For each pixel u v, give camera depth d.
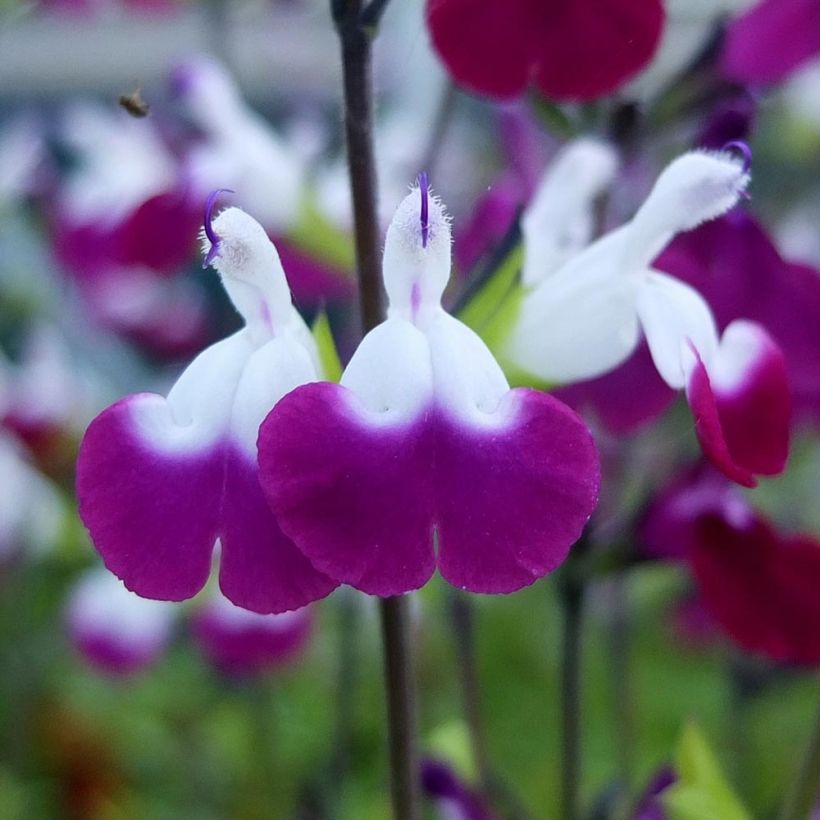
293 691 0.30
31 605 0.31
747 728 0.24
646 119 0.18
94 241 0.24
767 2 0.18
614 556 0.17
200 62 0.20
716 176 0.15
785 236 0.28
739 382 0.15
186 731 0.30
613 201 0.19
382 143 0.25
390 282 0.14
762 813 0.23
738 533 0.17
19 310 0.34
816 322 0.17
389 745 0.15
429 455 0.14
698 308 0.15
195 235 0.20
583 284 0.16
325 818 0.22
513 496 0.13
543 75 0.16
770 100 0.30
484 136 0.31
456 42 0.16
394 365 0.14
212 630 0.24
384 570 0.13
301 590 0.14
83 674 0.31
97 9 0.35
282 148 0.22
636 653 0.29
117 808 0.28
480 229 0.19
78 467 0.14
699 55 0.18
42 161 0.29
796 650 0.16
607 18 0.16
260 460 0.13
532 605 0.31
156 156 0.24
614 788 0.18
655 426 0.21
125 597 0.26
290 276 0.20
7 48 0.34
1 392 0.29
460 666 0.19
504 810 0.19
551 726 0.29
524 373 0.16
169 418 0.14
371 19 0.14
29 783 0.29
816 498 0.31
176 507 0.14
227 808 0.28
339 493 0.13
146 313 0.31
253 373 0.14
